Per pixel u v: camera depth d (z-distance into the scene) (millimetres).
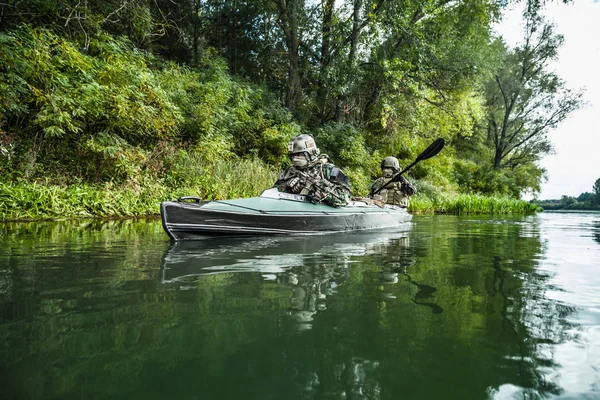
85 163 7395
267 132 11383
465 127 17625
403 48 14461
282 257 2547
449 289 1676
